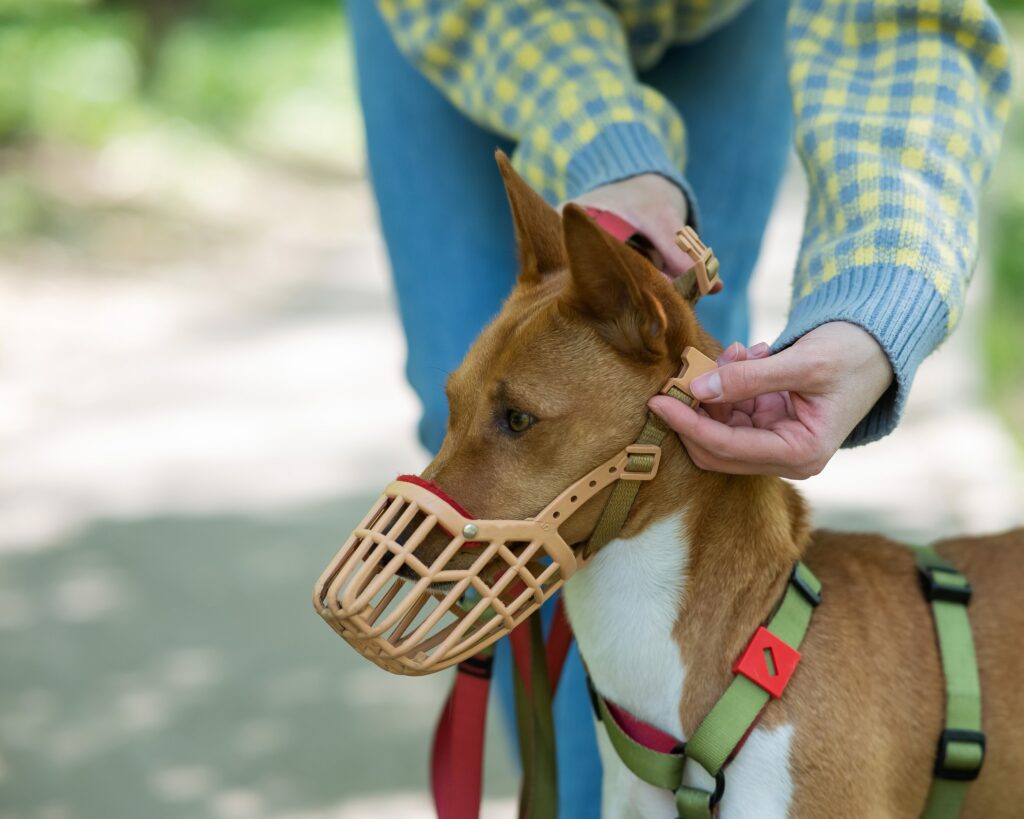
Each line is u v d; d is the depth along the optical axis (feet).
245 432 25.04
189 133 46.70
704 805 8.48
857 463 22.84
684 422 8.04
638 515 8.46
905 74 9.24
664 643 8.63
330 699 15.84
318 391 27.37
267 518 21.12
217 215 41.34
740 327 12.18
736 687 8.42
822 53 9.59
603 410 8.20
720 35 11.49
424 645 8.14
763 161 11.87
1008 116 9.58
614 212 9.27
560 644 9.84
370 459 23.61
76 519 21.12
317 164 48.88
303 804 13.83
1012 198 38.27
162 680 16.28
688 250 8.79
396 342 30.83
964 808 9.14
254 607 18.13
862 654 8.70
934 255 8.40
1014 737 8.99
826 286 8.46
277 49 55.93
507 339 8.41
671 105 11.05
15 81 43.52
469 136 11.21
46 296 33.04
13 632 17.52
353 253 39.40
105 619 17.84
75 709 15.66
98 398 27.04
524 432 8.25
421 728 15.24
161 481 22.68
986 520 20.67
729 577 8.59
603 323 8.23
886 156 8.93
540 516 8.11
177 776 14.35
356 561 7.96
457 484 8.23
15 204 37.47
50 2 47.73
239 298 34.45
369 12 11.48
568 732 10.75
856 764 8.46
